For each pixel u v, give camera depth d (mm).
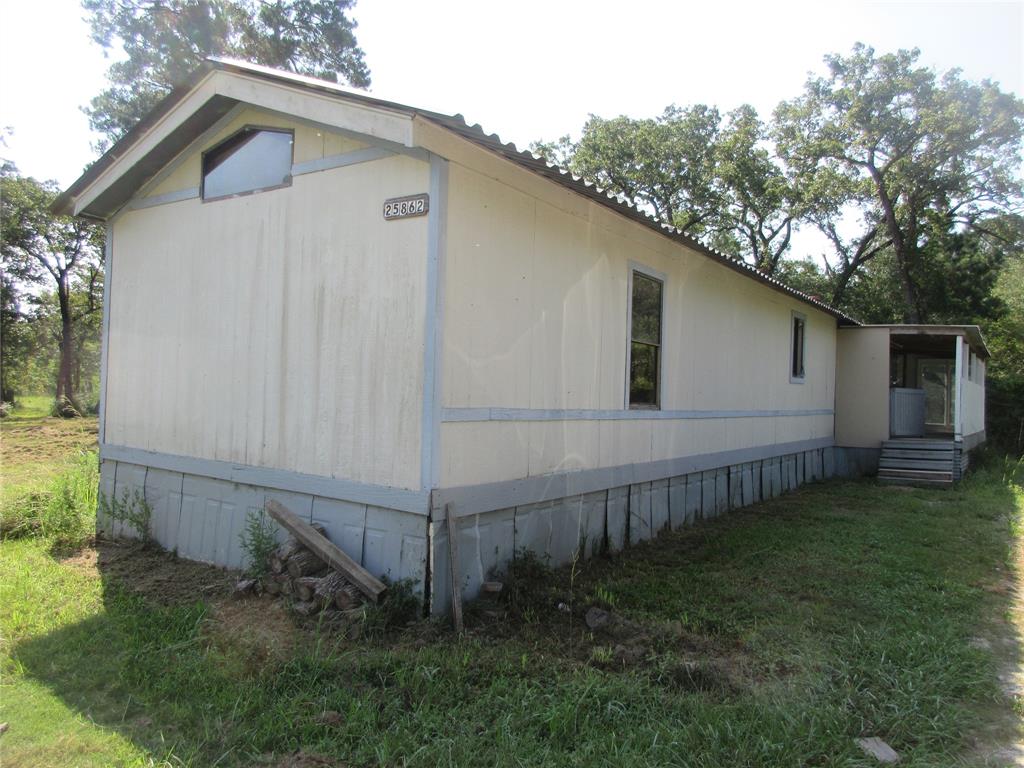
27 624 4496
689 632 4531
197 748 2994
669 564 6367
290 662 3785
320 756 2953
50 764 2904
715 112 28094
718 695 3594
